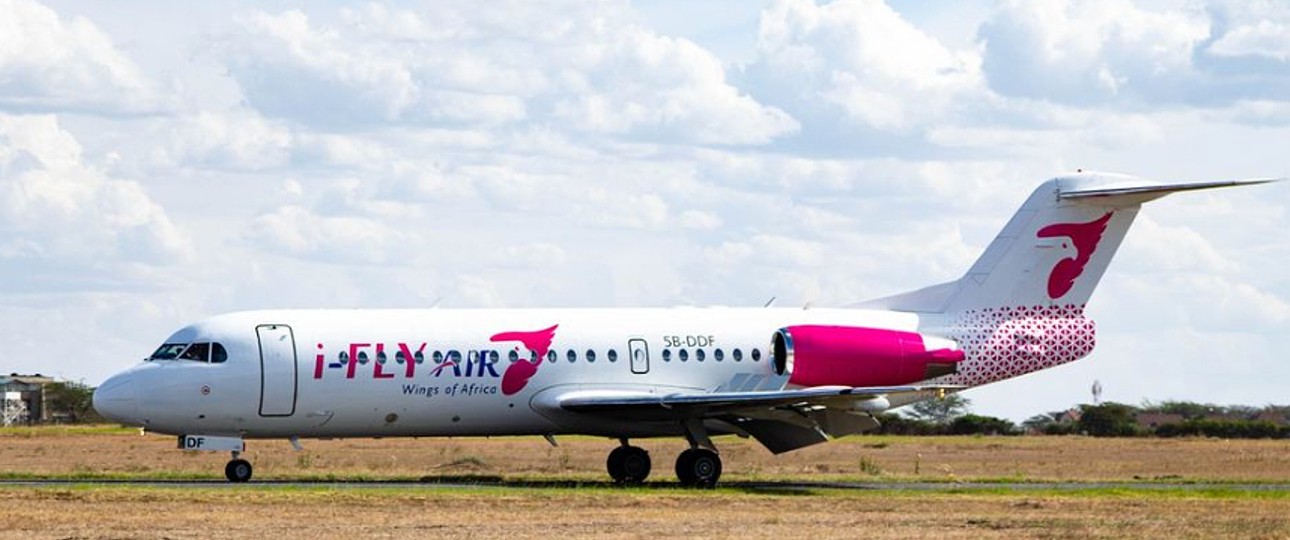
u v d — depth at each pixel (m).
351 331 134.88
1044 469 183.00
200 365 131.25
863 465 172.75
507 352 138.12
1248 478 164.50
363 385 133.88
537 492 121.00
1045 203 152.00
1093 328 152.75
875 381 142.75
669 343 143.50
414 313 138.62
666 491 127.75
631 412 139.50
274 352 132.38
